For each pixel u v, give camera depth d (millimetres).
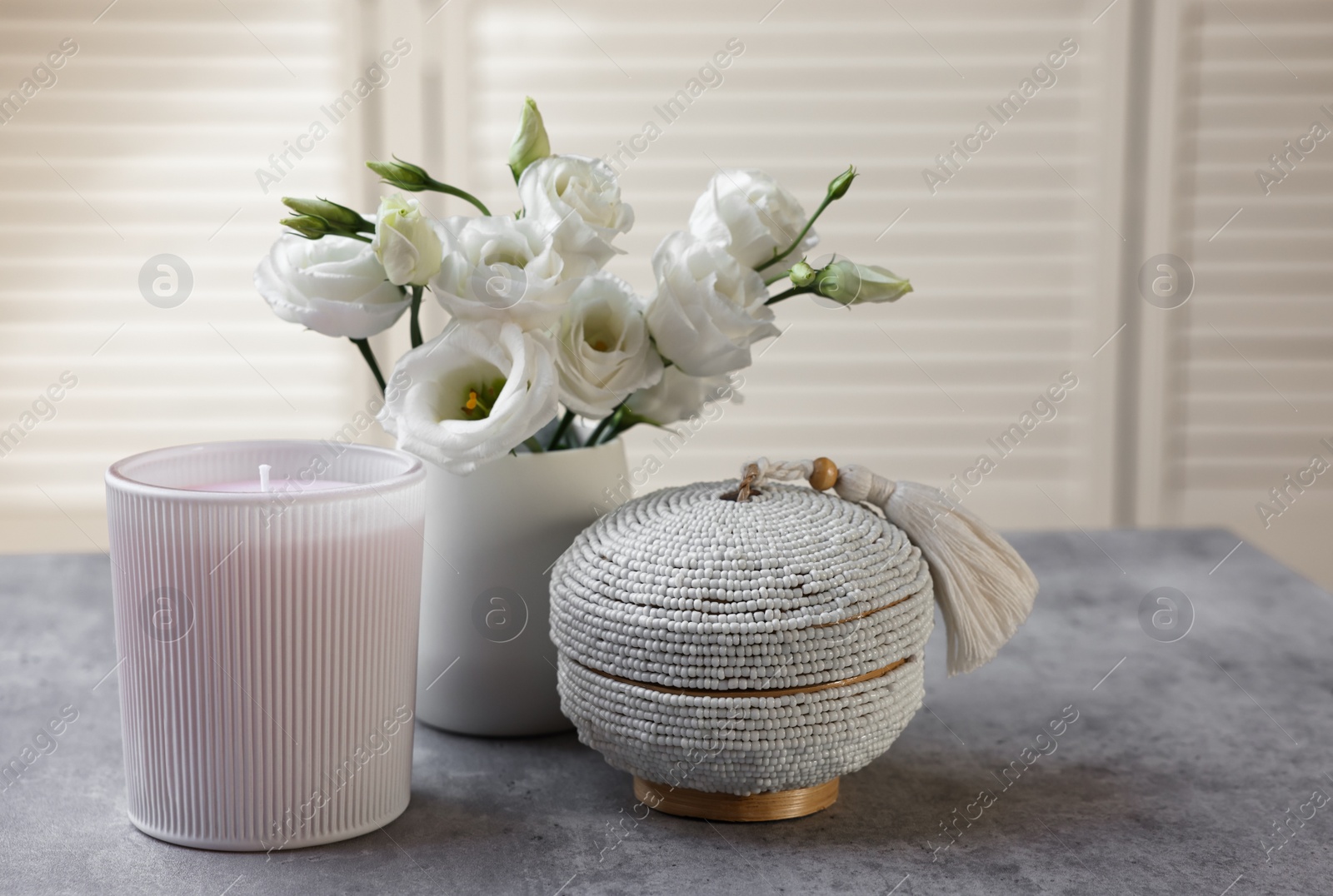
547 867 522
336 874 514
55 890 495
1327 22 1505
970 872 520
